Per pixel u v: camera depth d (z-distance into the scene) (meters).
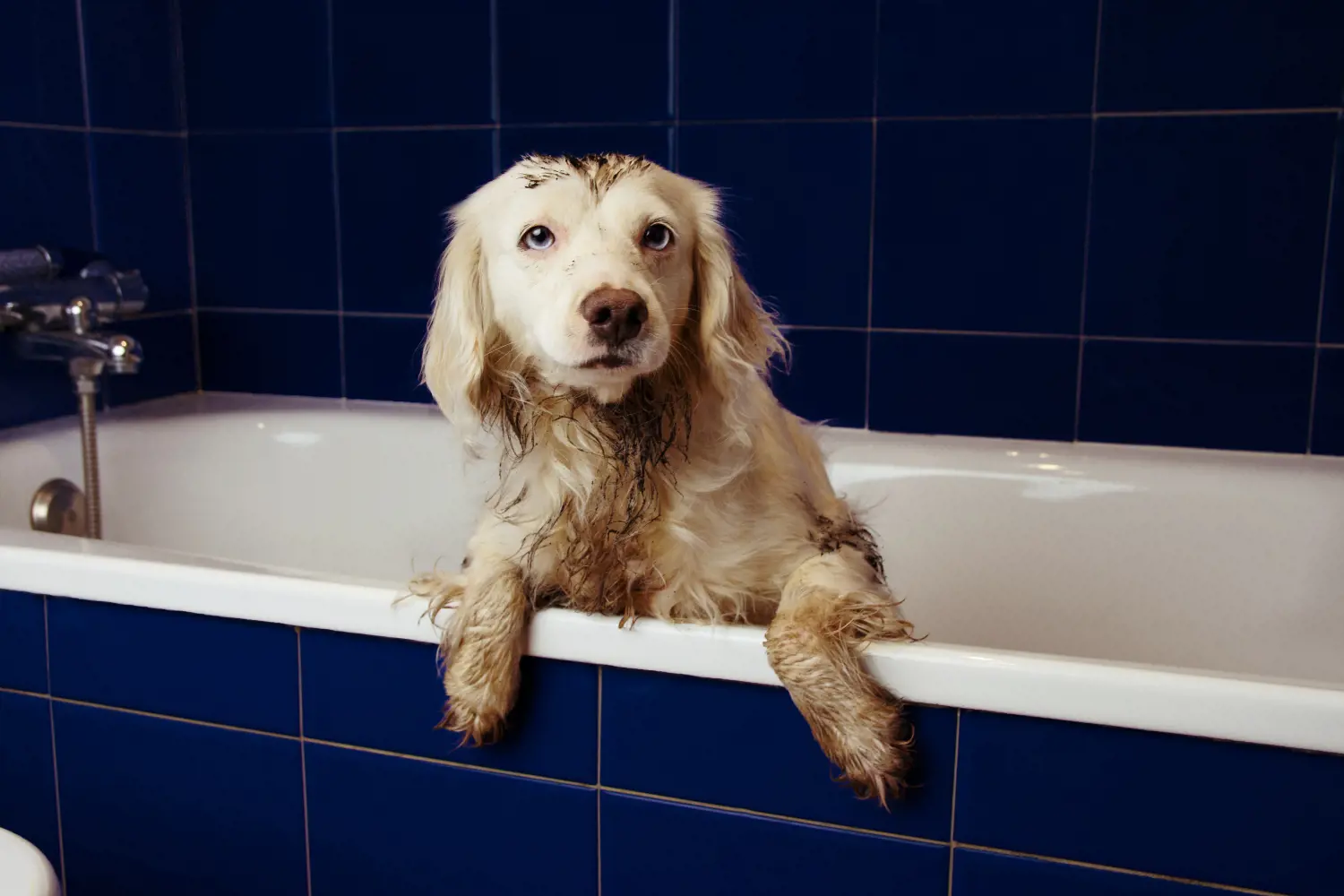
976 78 2.21
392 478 2.47
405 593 1.37
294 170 2.65
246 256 2.73
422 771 1.41
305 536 2.52
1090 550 2.15
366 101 2.56
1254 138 2.11
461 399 1.37
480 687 1.30
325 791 1.45
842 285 2.36
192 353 2.79
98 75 2.47
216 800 1.51
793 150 2.33
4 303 2.11
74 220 2.44
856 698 1.19
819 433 2.17
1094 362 2.26
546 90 2.44
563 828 1.37
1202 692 1.12
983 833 1.22
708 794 1.30
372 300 2.64
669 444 1.31
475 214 1.38
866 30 2.25
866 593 1.28
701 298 1.34
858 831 1.26
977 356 2.31
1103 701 1.15
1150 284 2.21
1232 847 1.15
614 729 1.33
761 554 1.35
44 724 1.57
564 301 1.21
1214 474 2.10
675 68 2.36
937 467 2.22
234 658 1.46
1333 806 1.11
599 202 1.27
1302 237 2.12
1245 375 2.19
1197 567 2.10
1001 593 2.20
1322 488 2.04
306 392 2.74
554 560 1.36
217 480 2.48
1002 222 2.25
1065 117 2.19
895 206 2.30
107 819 1.57
